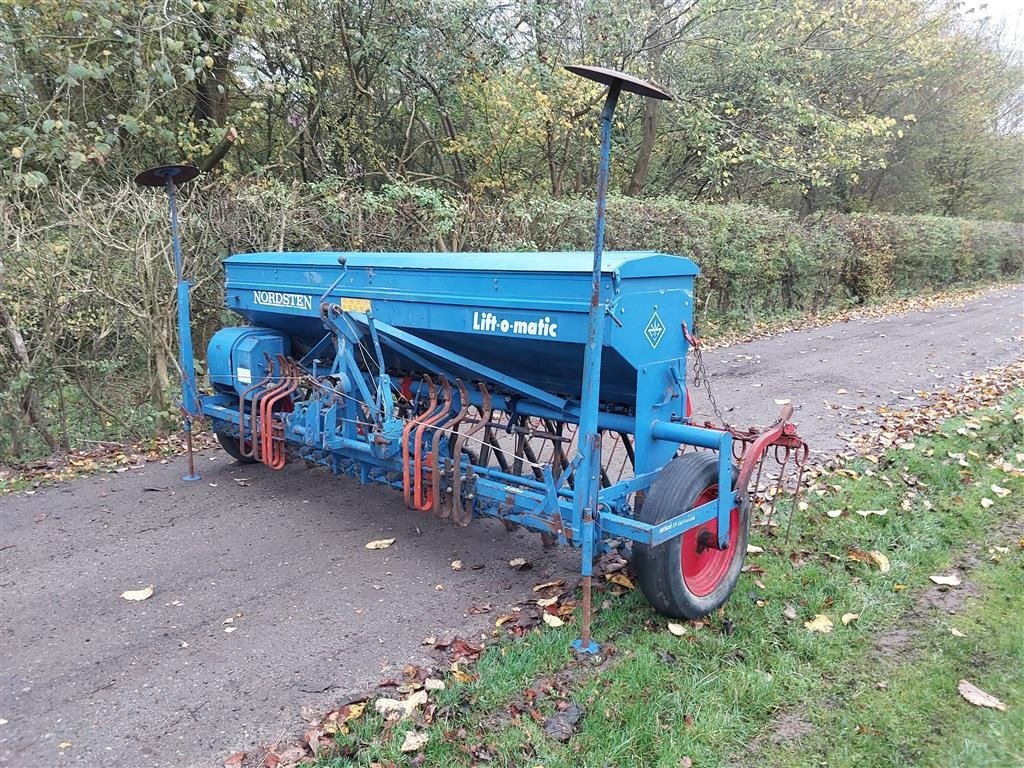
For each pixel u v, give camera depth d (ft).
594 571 14.21
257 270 19.19
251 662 11.46
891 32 61.62
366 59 42.70
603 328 11.34
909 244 61.46
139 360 25.17
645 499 12.19
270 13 31.32
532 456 17.39
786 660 11.30
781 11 53.57
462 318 13.70
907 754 9.46
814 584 13.57
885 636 12.08
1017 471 18.71
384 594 13.56
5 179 22.43
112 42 28.60
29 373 20.86
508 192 49.39
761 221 46.55
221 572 14.52
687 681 10.71
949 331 43.34
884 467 19.35
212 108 37.47
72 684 10.96
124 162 33.55
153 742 9.74
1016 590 13.41
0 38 24.71
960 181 92.02
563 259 13.21
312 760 9.34
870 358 35.27
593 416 11.21
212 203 25.07
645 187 63.00
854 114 65.82
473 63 42.68
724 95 54.54
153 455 21.95
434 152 50.70
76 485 19.56
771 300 49.49
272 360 19.01
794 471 19.35
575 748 9.43
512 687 10.59
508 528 15.75
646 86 9.86
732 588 13.03
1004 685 10.77
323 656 11.60
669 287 12.61
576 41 48.65
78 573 14.52
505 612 12.85
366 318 15.34
